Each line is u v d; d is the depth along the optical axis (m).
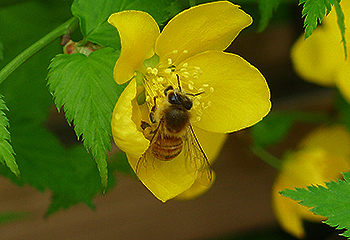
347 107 0.30
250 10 0.29
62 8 0.28
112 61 0.24
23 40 0.28
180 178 0.25
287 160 0.29
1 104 0.24
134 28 0.24
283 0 0.29
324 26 0.28
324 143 0.30
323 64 0.29
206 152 0.25
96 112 0.24
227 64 0.24
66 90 0.24
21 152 0.27
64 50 0.25
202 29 0.24
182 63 0.25
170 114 0.25
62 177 0.27
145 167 0.25
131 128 0.23
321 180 0.28
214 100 0.25
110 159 0.28
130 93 0.23
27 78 0.27
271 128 0.29
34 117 0.27
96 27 0.25
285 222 0.28
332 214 0.23
